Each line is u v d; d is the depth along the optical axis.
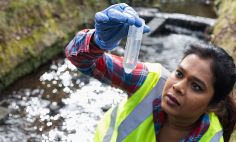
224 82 1.46
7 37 5.91
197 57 1.44
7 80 5.60
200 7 9.80
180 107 1.45
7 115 5.05
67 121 5.06
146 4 9.36
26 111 5.18
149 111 1.55
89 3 7.91
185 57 1.47
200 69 1.42
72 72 6.18
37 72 6.12
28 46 6.10
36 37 6.34
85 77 6.05
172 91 1.45
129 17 1.35
